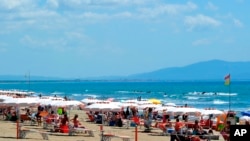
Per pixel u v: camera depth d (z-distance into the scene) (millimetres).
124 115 65125
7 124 52094
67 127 44844
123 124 57094
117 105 61594
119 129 52594
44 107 69125
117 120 56438
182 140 39688
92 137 42719
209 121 54250
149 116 60250
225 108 109000
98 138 42000
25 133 39000
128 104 68688
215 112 57625
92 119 62875
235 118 52219
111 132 48625
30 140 37031
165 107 63375
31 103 55125
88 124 58469
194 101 136875
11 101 54719
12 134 41281
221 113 57469
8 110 64625
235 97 162125
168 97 161500
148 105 68812
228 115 53250
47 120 50312
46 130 47125
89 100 70500
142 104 71125
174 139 39906
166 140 43094
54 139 39375
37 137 39969
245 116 57656
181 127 46344
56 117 54469
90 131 43938
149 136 46312
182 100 141625
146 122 51500
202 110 58688
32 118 55062
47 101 62812
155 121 59188
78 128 43906
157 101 77875
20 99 55438
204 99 148500
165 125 48875
